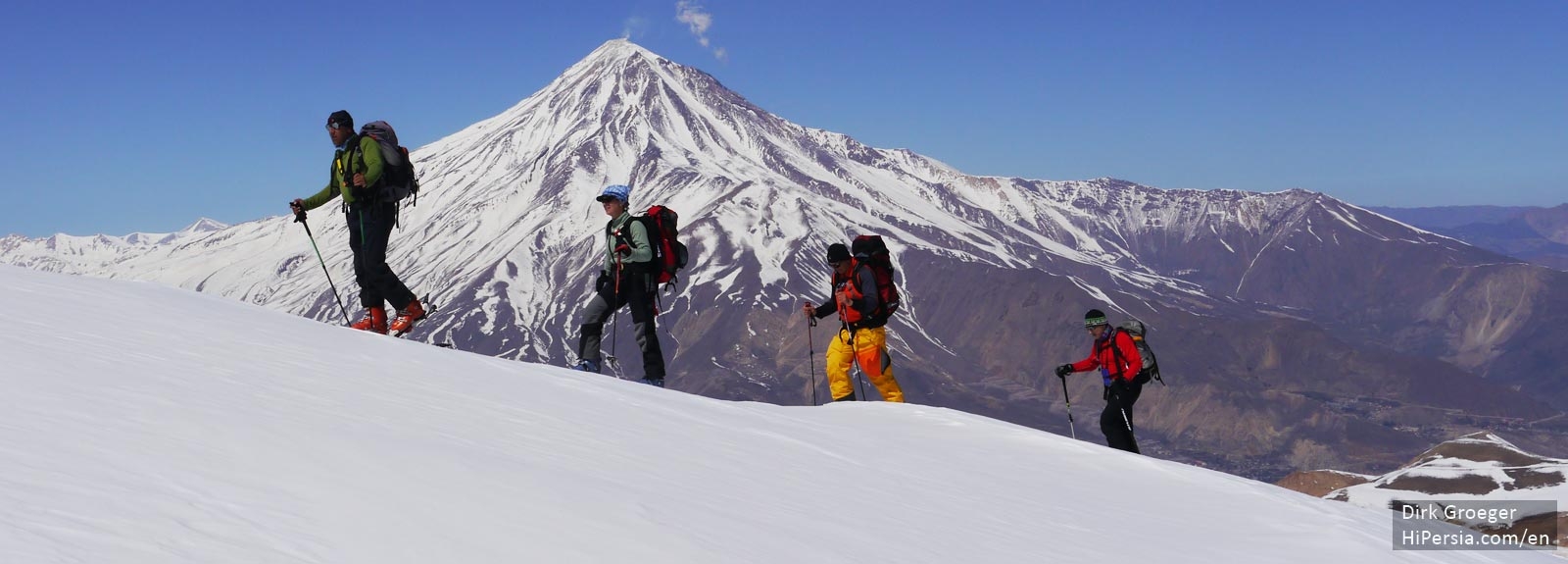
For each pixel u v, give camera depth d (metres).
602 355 12.48
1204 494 9.51
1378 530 8.77
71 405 4.91
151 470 4.11
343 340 9.47
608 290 12.45
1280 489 10.43
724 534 5.18
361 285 12.35
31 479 3.66
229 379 6.43
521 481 5.28
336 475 4.63
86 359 6.23
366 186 11.95
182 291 12.43
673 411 9.22
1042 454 10.52
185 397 5.57
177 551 3.29
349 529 3.94
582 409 8.18
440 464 5.25
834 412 11.89
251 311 11.22
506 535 4.32
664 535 4.88
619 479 5.92
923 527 6.48
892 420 11.67
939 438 10.69
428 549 3.92
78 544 3.13
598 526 4.77
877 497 7.20
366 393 6.84
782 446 8.57
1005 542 6.52
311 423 5.58
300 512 4.00
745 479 6.84
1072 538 7.02
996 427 11.60
